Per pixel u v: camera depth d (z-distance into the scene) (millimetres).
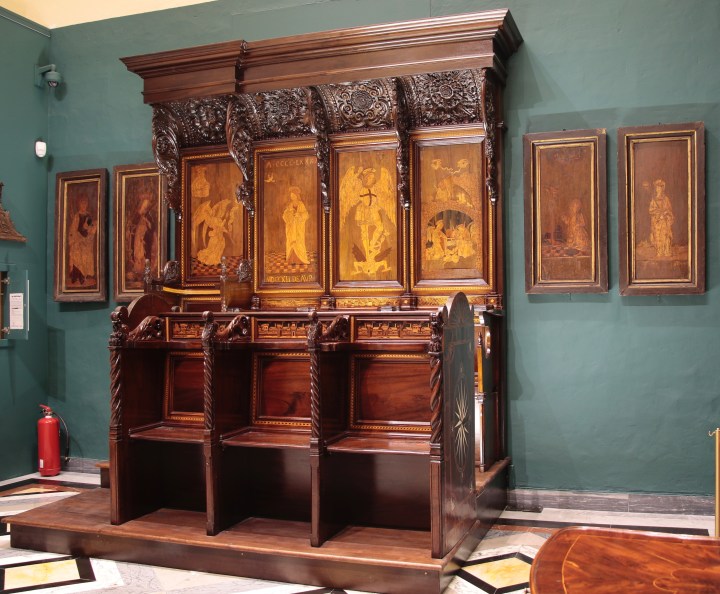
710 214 5055
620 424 5203
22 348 6570
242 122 5758
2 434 6359
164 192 6320
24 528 4496
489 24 4836
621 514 5086
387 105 5516
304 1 6012
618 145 5168
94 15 6730
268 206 5961
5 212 6391
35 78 6754
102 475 5398
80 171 6668
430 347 3777
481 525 4555
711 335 5043
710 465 5031
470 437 4344
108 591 3816
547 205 5324
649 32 5180
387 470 4312
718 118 5047
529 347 5395
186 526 4367
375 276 5672
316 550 3906
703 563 2406
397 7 5750
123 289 6484
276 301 5918
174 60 5480
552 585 2223
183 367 4871
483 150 5410
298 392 4582
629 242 5145
